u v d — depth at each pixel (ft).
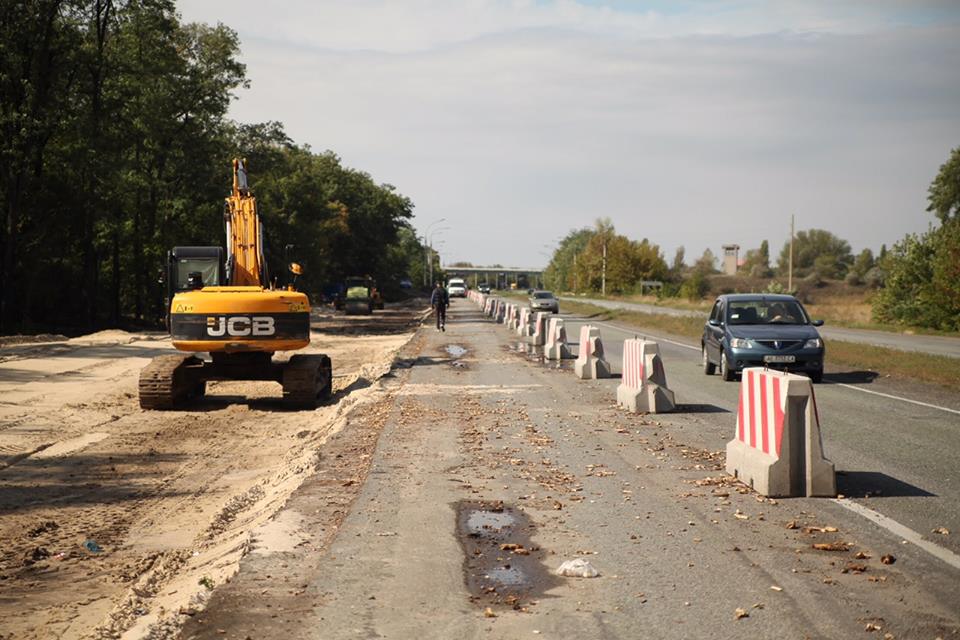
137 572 25.30
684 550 23.93
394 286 465.06
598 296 451.53
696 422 47.34
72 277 177.27
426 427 45.70
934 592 20.42
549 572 22.04
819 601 19.84
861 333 152.56
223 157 200.64
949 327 165.58
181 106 192.44
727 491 31.07
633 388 52.49
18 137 147.23
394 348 118.73
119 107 172.45
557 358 90.53
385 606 19.54
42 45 153.28
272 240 250.57
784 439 30.22
